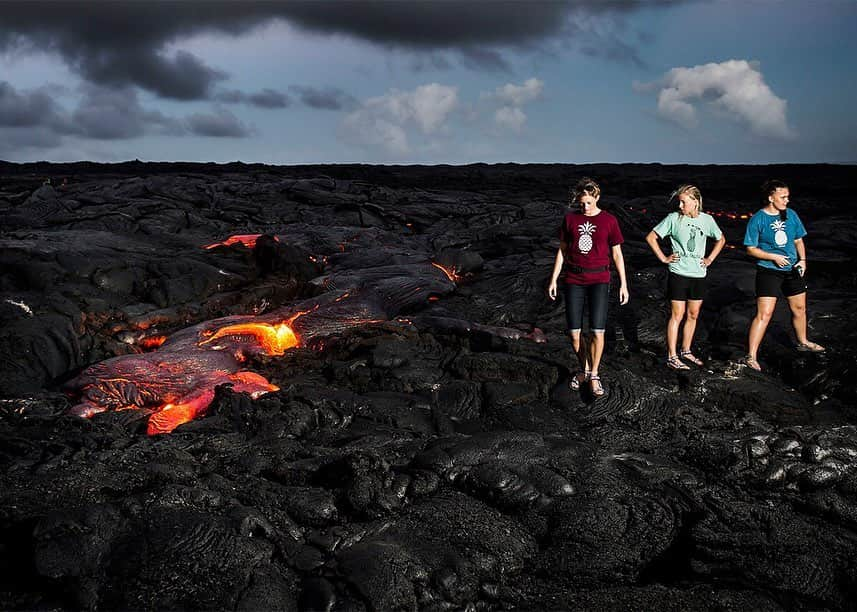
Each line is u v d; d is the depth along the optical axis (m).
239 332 9.13
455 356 7.82
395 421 6.30
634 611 3.70
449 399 6.85
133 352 9.23
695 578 4.09
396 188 28.14
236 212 21.28
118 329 9.57
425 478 4.98
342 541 4.21
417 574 3.86
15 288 10.17
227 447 5.63
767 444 5.62
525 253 15.62
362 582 3.76
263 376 7.85
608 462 5.37
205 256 12.58
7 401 6.71
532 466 5.16
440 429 6.23
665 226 7.40
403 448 5.64
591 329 6.61
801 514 4.77
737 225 19.44
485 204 23.27
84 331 9.24
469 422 6.49
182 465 5.09
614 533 4.46
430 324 9.42
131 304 10.28
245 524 4.20
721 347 8.20
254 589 3.73
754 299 10.12
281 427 6.08
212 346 8.58
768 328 8.67
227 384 7.04
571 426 6.31
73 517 4.11
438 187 29.89
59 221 17.78
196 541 3.99
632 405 6.55
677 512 4.73
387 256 14.94
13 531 4.29
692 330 7.68
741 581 4.01
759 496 5.04
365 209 21.98
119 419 6.62
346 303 10.29
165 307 10.41
